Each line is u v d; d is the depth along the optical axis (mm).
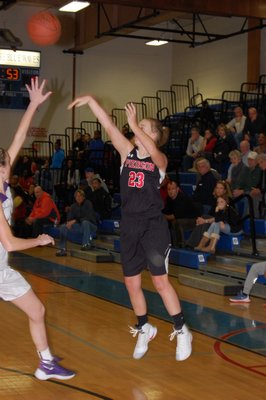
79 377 5711
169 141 18969
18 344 6852
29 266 13031
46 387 5398
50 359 5461
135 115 5262
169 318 8211
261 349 6797
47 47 23547
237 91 19953
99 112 5602
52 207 16312
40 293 10000
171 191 12180
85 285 10797
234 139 15711
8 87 23062
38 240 4773
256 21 20781
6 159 4926
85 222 14555
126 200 5465
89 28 22031
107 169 18391
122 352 6605
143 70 24844
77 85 24062
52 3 16391
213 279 10570
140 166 5434
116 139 5570
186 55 24219
